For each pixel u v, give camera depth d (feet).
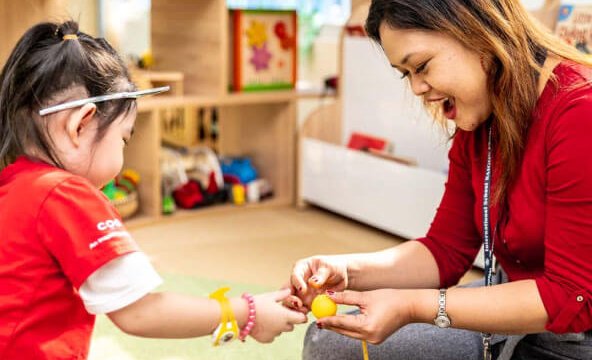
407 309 3.13
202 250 6.94
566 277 2.95
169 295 2.93
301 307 3.47
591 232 2.90
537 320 2.99
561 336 3.19
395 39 2.99
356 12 8.29
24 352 2.79
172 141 10.07
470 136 3.53
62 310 2.87
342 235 7.52
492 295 3.06
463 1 2.89
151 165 7.66
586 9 6.10
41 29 2.97
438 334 3.59
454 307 3.08
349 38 8.42
